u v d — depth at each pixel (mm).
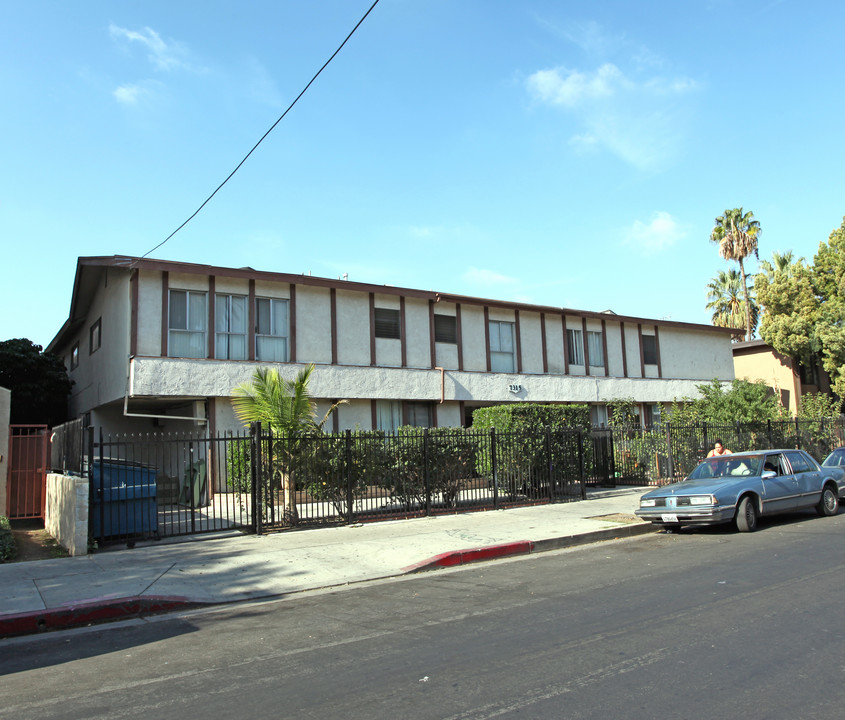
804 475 13586
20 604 7895
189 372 19094
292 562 10258
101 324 22531
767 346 34688
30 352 24719
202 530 12586
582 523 13266
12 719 4695
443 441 15180
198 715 4598
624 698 4492
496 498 15500
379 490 14430
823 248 32844
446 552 10609
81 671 5840
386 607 7723
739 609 6641
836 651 5266
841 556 9250
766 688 4570
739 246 44281
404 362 23469
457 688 4832
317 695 4859
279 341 21141
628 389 29453
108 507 11648
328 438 13711
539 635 6098
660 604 7016
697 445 20672
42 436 14547
